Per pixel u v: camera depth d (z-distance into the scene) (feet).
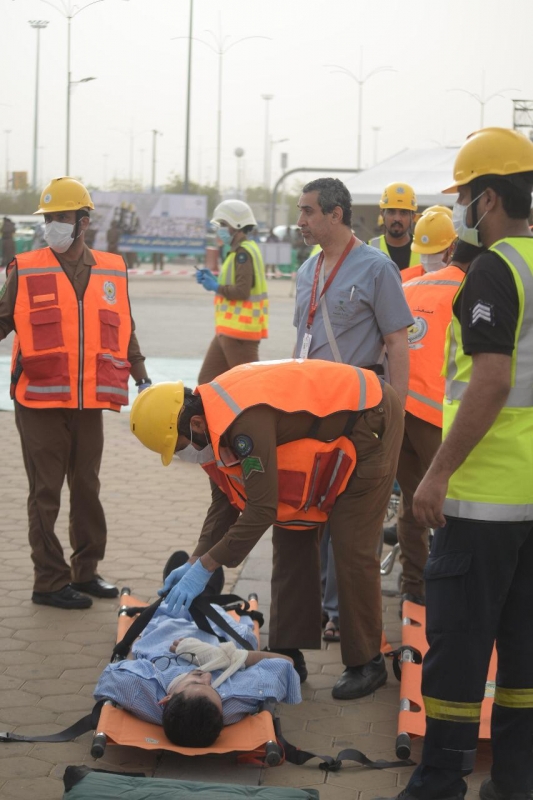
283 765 12.42
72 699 14.08
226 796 10.60
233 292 28.04
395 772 12.32
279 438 12.69
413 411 16.17
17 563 19.80
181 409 12.55
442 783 10.81
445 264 18.52
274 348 54.13
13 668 15.01
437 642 10.71
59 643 15.99
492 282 9.96
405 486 16.88
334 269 15.28
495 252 10.12
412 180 84.38
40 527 17.40
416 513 10.52
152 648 13.67
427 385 16.20
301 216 15.30
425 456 16.40
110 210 118.73
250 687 12.67
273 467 12.33
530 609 11.06
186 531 22.06
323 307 15.31
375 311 15.15
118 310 17.78
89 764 12.27
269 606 17.69
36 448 17.24
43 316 17.04
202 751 11.75
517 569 11.02
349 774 12.26
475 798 11.61
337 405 12.79
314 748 12.91
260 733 12.10
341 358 15.25
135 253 128.16
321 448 12.85
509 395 10.35
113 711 12.41
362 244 15.40
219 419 12.13
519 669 11.14
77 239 17.25
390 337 15.14
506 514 10.41
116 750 12.62
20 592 18.24
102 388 17.30
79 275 17.43
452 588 10.61
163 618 14.64
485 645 10.66
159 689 12.54
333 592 16.90
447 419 10.85
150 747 11.78
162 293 95.14
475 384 10.02
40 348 17.01
